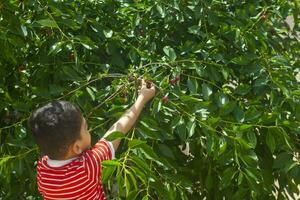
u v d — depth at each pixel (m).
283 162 2.14
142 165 1.71
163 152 2.07
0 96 2.25
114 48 2.30
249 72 2.24
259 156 2.31
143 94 1.99
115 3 2.56
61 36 2.18
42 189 1.86
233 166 2.07
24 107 2.13
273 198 2.36
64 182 1.80
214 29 2.41
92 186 1.83
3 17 2.09
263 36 2.33
